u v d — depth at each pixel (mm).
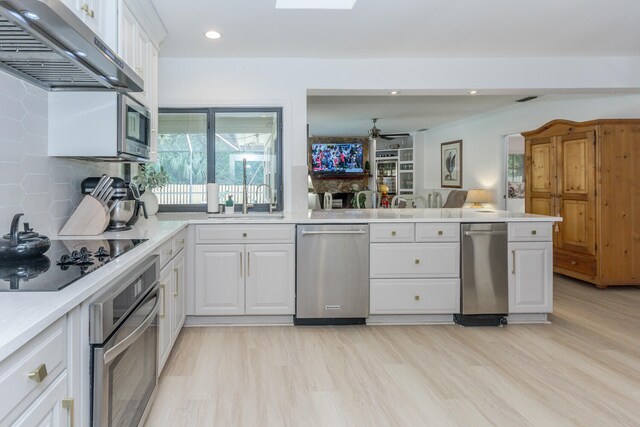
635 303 4102
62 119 2297
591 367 2643
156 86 3230
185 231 3266
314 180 11391
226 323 3453
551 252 3492
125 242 2102
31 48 1619
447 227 3441
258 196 4160
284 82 4012
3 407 818
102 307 1266
